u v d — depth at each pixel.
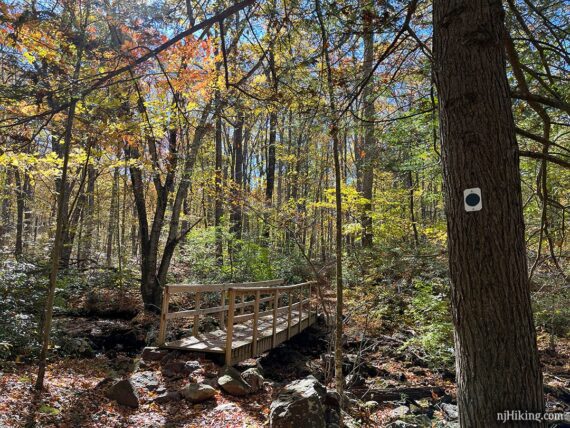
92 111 5.33
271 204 12.78
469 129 2.49
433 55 2.80
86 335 9.26
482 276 2.40
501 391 2.32
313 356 9.77
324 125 4.91
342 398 5.90
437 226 12.91
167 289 7.14
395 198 13.98
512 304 2.37
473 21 2.54
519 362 2.34
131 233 24.92
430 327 8.38
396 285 11.39
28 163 6.85
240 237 15.80
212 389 5.71
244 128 21.23
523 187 7.41
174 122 7.36
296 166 18.00
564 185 7.05
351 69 4.65
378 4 3.58
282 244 16.11
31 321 7.61
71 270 13.23
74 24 5.64
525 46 4.52
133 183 12.02
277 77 4.06
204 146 13.83
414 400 6.93
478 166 2.46
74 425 4.58
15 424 4.30
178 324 10.43
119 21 5.15
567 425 5.76
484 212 2.42
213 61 6.16
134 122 5.70
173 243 12.18
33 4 4.71
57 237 5.56
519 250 2.45
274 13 3.81
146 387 5.88
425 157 7.43
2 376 5.66
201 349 6.89
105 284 13.10
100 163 7.39
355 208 12.21
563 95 4.72
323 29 3.65
